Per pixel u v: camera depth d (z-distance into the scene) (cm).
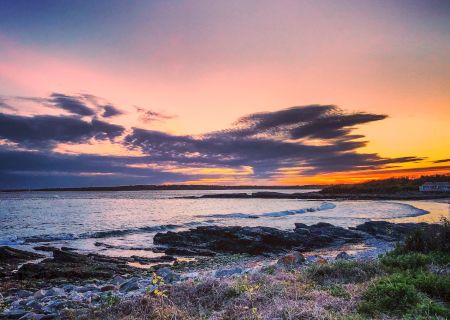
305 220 5669
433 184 16662
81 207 9869
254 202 13425
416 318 708
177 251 2959
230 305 866
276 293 934
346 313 773
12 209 8731
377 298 834
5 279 1948
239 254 2916
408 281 938
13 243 3469
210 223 5412
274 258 2708
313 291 938
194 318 815
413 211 7062
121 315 869
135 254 2908
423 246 1535
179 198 19250
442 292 891
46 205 10762
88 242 3562
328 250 2914
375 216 6109
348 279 1116
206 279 1095
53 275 1989
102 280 1936
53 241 3625
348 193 18062
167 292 989
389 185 18725
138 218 6406
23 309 1087
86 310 955
